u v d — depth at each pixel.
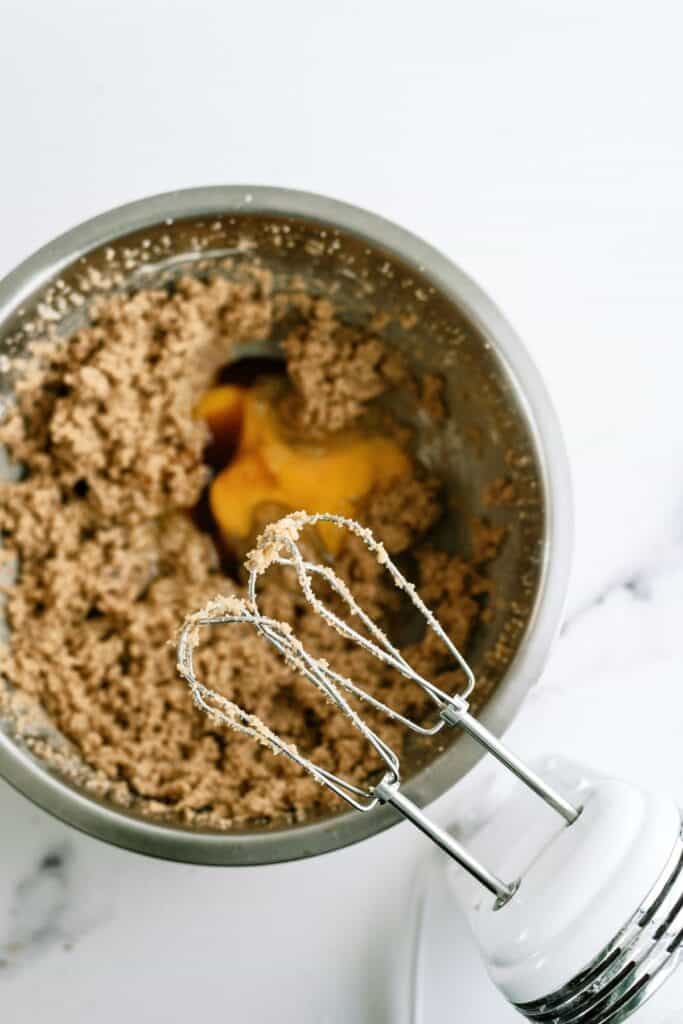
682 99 0.84
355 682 0.80
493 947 0.71
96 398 0.80
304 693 0.80
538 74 0.84
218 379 0.83
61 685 0.79
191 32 0.84
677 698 0.82
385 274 0.78
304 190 0.80
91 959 0.81
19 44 0.83
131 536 0.82
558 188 0.84
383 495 0.82
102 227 0.76
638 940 0.69
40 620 0.80
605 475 0.83
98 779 0.78
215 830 0.75
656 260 0.83
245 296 0.81
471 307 0.76
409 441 0.83
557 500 0.76
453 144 0.84
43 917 0.81
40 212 0.83
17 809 0.81
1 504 0.81
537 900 0.69
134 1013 0.81
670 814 0.71
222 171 0.83
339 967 0.81
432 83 0.84
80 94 0.83
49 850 0.82
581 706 0.82
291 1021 0.81
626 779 0.79
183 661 0.69
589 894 0.69
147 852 0.74
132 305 0.80
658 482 0.83
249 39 0.84
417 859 0.82
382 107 0.84
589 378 0.83
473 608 0.80
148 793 0.78
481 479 0.81
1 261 0.82
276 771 0.79
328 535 0.82
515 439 0.77
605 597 0.83
